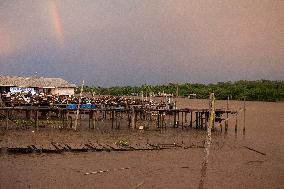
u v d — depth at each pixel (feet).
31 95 164.04
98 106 135.44
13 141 95.96
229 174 74.38
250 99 413.80
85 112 130.11
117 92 440.04
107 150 90.68
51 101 135.95
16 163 75.46
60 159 80.18
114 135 113.50
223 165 81.76
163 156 87.56
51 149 87.20
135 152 90.38
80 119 144.15
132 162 80.28
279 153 97.60
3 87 200.95
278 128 153.79
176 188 63.72
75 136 108.27
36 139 100.17
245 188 65.51
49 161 78.07
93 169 73.41
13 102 133.28
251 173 75.77
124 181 66.54
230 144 108.68
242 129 148.66
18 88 203.82
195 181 68.33
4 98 147.33
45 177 66.80
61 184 63.16
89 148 90.53
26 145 90.63
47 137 104.27
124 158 83.61
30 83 207.10
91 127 129.29
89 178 67.46
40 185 62.23
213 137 121.19
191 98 444.55
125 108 130.31
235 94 429.79
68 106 129.18
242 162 85.46
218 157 89.81
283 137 126.41
